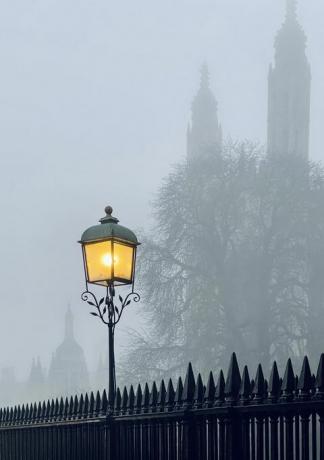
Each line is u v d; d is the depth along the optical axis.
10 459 15.05
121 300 11.71
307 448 7.14
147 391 10.16
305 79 161.12
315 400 6.95
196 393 8.95
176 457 9.36
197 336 53.47
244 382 8.02
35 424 13.73
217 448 8.53
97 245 11.41
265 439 7.81
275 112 161.12
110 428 10.84
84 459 11.91
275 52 163.00
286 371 7.41
